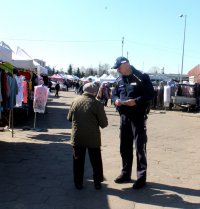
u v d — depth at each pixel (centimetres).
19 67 1650
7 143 1080
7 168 795
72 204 591
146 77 680
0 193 634
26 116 1733
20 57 1711
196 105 2950
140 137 680
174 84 3131
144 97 670
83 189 667
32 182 700
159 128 1694
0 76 1014
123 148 711
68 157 917
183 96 2986
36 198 614
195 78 4650
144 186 695
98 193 648
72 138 658
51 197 621
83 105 652
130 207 585
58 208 573
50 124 1602
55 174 760
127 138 706
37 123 1616
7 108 1126
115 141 1216
